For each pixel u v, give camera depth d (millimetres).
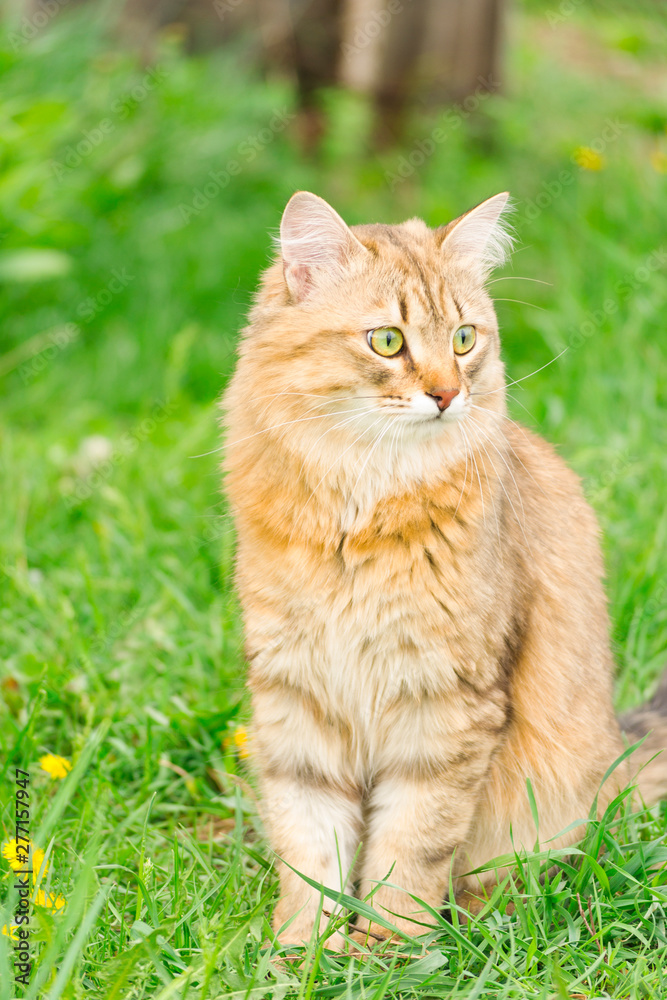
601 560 4934
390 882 4109
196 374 9641
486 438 4250
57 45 11242
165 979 3348
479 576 4039
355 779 4410
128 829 4574
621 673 5629
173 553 6707
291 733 4270
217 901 3871
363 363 4035
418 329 4098
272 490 4129
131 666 5648
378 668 4102
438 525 4020
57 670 5492
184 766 5180
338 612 4047
